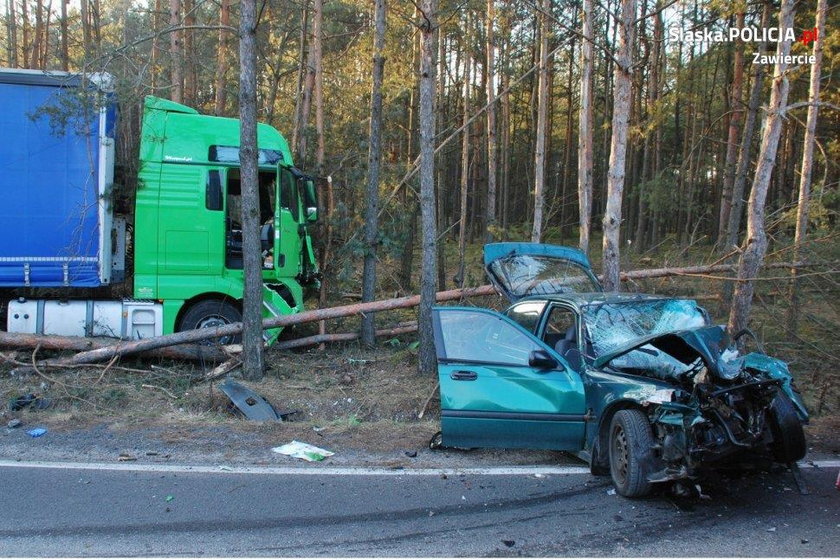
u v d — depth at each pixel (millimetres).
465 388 5867
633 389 5285
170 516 4820
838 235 10406
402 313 13719
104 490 5328
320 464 6082
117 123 10094
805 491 5266
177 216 10008
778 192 26078
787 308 10281
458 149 25109
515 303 7711
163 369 9195
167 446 6516
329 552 4246
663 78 23422
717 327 5582
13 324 9844
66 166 9594
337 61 18578
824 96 15898
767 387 4992
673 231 31109
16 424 7109
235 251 10477
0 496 5172
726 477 5621
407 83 14914
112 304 9992
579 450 5824
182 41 15844
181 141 10062
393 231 12195
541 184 14359
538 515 4863
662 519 4770
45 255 9625
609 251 9148
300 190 11008
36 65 19125
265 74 22516
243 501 5129
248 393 8000
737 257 12734
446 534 4531
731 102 21375
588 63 13273
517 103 33250
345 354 10789
